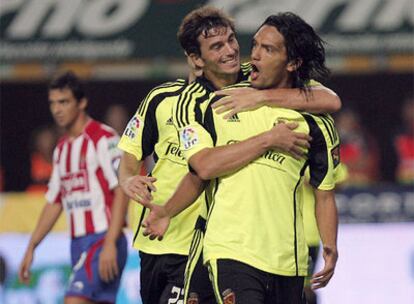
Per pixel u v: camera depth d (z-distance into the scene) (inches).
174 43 1961.1
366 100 2273.6
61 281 1382.9
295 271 788.0
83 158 1130.7
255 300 767.1
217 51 852.0
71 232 1142.3
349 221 1476.4
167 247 917.2
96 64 1979.6
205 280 843.4
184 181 803.4
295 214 791.7
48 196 1167.6
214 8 877.2
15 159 2273.6
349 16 1932.8
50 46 1974.7
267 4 1904.5
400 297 1421.0
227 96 796.6
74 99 1136.8
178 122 812.0
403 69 1994.3
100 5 1973.4
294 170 789.9
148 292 947.3
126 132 916.6
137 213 935.7
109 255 1096.2
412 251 1430.9
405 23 1940.2
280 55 788.6
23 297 1393.9
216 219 782.5
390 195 1478.8
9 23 1975.9
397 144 2032.5
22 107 2276.1
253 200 779.4
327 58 1937.7
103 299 1125.1
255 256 773.3
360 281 1422.2
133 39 1964.8
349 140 1971.0
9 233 1444.4
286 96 791.7
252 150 773.3
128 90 2247.8
